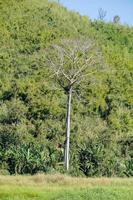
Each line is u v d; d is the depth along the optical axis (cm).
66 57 6234
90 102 7825
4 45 9244
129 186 3606
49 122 7088
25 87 7656
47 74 7650
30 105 7319
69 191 2992
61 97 7675
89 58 6219
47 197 2875
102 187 3128
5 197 2891
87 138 6562
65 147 5294
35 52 8969
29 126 6856
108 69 7638
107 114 7906
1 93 7650
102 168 5328
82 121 7375
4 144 5825
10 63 8588
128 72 9194
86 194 2814
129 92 8594
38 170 5188
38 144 5984
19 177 3978
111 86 8406
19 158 5188
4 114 7031
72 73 5897
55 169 5150
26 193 3008
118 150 6500
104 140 6575
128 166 5434
